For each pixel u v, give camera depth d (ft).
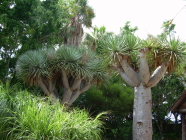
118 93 41.42
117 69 24.84
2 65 35.17
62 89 34.40
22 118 12.94
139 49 22.76
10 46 36.94
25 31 36.29
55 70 30.71
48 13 33.73
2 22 32.65
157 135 45.68
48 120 12.82
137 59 24.89
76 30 44.55
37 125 12.32
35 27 35.53
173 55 22.84
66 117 13.60
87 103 39.88
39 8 33.37
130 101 40.68
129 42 24.03
